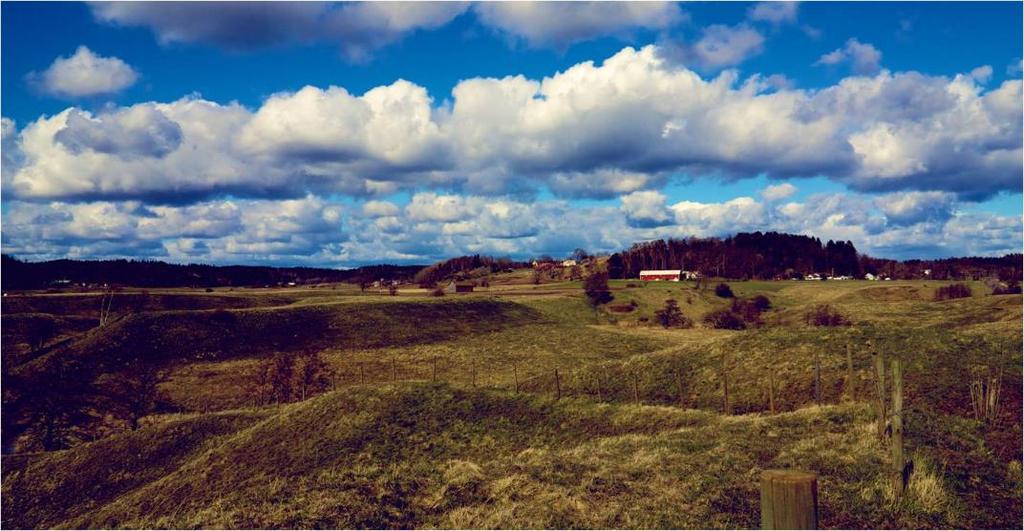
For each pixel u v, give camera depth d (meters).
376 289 191.62
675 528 12.25
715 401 33.66
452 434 28.66
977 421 18.81
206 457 30.80
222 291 165.62
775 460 16.19
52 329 88.62
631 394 37.34
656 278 180.88
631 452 19.17
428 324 101.25
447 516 15.64
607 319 121.50
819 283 173.00
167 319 84.00
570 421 28.59
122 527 24.34
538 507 14.56
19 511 30.53
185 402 58.75
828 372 32.69
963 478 13.56
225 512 18.45
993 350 31.02
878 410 16.73
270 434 31.78
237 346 81.88
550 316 119.81
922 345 33.22
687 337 95.12
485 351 83.38
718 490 14.16
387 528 15.64
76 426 52.28
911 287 139.12
